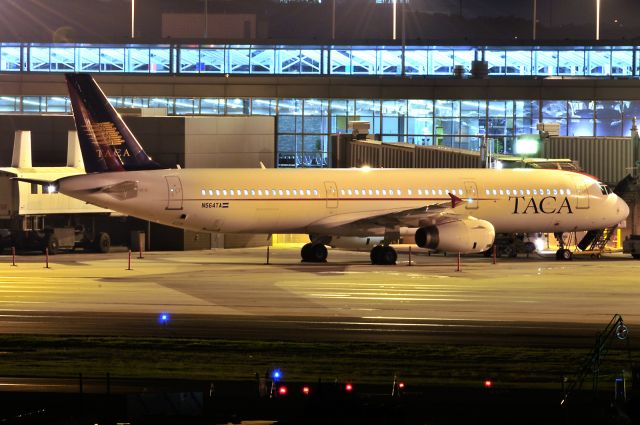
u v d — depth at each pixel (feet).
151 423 129.59
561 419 135.03
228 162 431.43
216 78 529.45
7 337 188.96
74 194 309.01
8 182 356.38
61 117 420.77
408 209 323.16
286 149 531.09
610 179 436.35
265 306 232.32
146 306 230.48
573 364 170.30
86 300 239.71
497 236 374.22
